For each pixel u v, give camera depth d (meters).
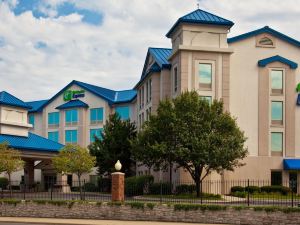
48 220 28.42
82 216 29.56
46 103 71.56
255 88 46.22
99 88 70.75
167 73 48.44
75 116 67.75
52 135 70.50
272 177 45.53
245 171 44.91
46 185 51.06
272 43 46.88
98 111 66.62
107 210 29.11
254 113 46.00
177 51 44.44
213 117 37.97
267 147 45.75
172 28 46.75
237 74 46.03
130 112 64.00
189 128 37.47
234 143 37.12
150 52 53.88
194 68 44.19
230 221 27.14
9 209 31.08
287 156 45.97
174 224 26.70
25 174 52.03
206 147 36.28
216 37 44.88
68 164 38.44
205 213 27.56
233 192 42.12
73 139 67.56
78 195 39.78
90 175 61.16
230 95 45.62
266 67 46.44
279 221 26.48
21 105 47.22
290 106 46.44
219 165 36.97
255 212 26.88
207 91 44.31
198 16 44.97
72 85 69.31
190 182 42.16
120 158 52.47
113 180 29.97
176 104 38.53
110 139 53.00
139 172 53.31
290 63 46.56
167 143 37.41
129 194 44.06
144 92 54.62
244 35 46.34
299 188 45.19
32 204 30.72
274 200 36.41
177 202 29.64
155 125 38.31
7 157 35.50
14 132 46.12
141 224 26.47
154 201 31.08
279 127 46.16
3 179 56.06
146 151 37.84
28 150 45.06
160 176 47.19
